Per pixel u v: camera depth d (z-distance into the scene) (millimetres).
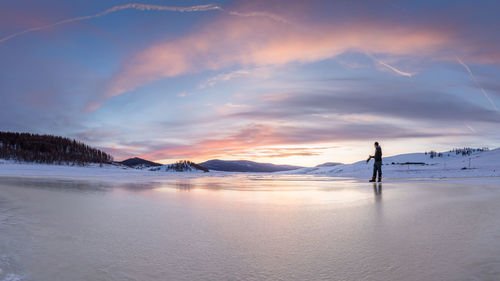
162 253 2480
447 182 11477
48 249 2570
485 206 4871
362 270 2070
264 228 3424
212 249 2598
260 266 2170
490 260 2240
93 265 2182
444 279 1896
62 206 5215
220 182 14211
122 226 3555
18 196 6754
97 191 8234
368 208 4832
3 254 2414
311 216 4172
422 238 2887
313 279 1917
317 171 43281
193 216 4215
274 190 8812
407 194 6863
